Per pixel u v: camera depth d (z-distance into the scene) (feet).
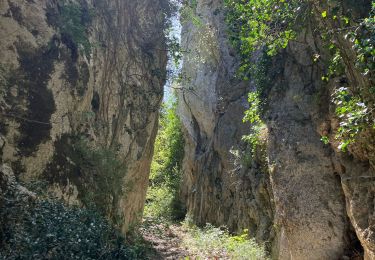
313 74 27.86
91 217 18.12
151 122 35.99
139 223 35.99
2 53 20.10
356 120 15.12
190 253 35.68
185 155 71.97
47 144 21.04
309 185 26.04
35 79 21.25
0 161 18.06
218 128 51.26
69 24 24.27
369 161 20.48
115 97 30.17
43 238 13.92
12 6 21.01
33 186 18.24
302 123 27.63
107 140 28.63
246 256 31.94
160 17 36.47
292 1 19.85
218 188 50.42
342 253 24.48
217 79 56.59
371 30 14.25
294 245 26.20
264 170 33.94
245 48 25.81
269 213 34.17
